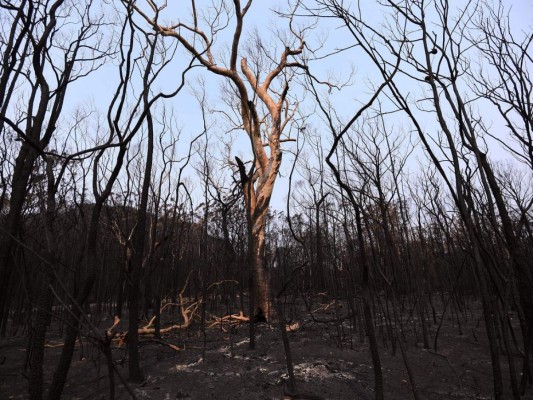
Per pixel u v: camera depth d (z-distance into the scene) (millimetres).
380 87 2604
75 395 4109
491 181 3129
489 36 3172
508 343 2646
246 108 7934
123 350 6285
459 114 2770
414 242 8023
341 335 7238
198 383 4289
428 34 2859
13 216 3109
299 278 9789
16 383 4598
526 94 2920
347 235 5883
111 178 3250
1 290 3068
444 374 4719
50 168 3252
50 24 3342
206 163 6180
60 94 3463
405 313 9117
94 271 3113
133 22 3318
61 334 7266
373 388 4230
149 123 4383
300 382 4246
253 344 6062
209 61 9219
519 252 3176
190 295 10352
